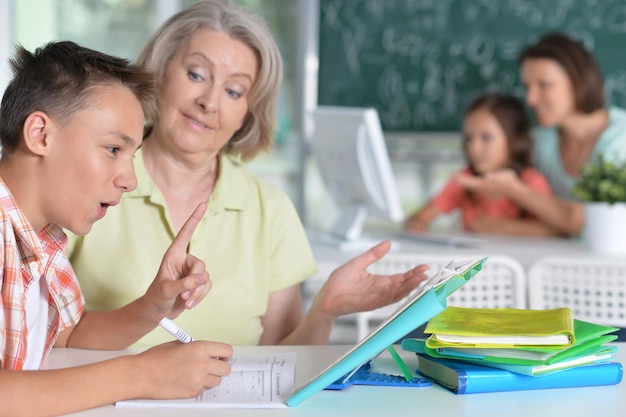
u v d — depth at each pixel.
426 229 3.20
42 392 0.93
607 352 1.11
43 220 1.06
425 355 1.12
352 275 1.39
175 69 1.51
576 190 2.55
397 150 3.67
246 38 1.53
